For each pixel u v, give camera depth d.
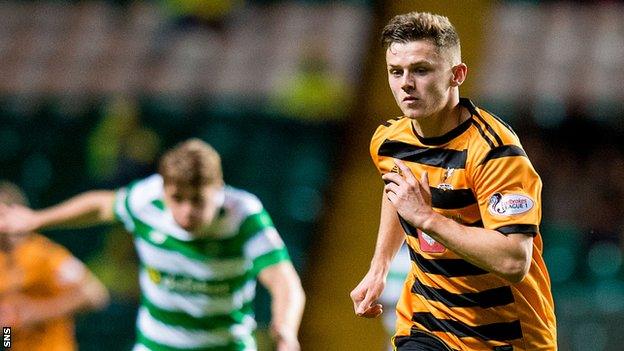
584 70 50.91
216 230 19.70
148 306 20.50
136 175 45.75
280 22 55.03
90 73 53.91
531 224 12.99
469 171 13.61
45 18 58.09
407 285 15.47
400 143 14.41
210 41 54.31
